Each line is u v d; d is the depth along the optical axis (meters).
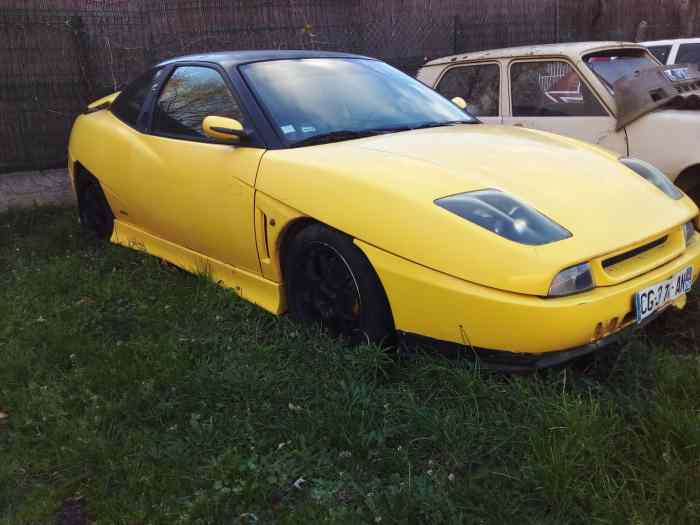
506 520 2.05
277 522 2.15
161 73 4.52
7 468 2.44
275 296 3.49
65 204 6.75
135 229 4.69
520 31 9.49
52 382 3.01
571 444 2.27
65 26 7.23
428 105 4.23
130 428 2.66
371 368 2.85
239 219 3.54
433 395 2.70
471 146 3.38
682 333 3.27
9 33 6.98
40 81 7.22
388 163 3.08
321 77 4.04
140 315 3.65
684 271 2.98
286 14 8.07
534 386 2.62
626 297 2.66
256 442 2.51
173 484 2.32
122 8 7.47
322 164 3.17
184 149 3.95
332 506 2.18
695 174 4.91
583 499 2.10
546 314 2.49
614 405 2.55
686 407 2.52
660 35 10.83
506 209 2.74
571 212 2.81
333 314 3.20
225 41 7.90
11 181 7.19
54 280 4.27
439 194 2.82
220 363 3.06
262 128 3.57
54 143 7.42
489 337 2.62
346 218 2.95
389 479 2.29
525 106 5.82
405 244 2.76
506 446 2.38
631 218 2.89
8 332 3.53
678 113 4.92
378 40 8.66
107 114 4.95
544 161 3.24
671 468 2.17
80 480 2.38
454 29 9.02
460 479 2.26
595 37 10.20
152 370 3.02
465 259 2.62
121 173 4.51
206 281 3.84
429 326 2.76
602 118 5.26
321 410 2.66
